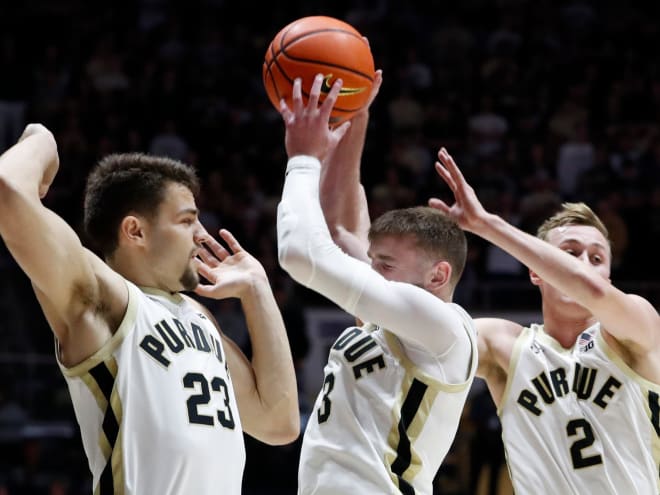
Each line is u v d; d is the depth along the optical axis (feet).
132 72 43.27
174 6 46.80
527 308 32.71
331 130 10.60
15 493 26.27
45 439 27.66
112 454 8.98
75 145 38.70
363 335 10.15
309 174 9.61
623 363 11.90
